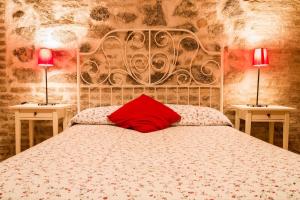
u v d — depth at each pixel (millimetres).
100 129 2398
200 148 1743
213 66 3174
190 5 3168
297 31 3197
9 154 3234
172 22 3176
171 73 3164
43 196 992
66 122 3090
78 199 973
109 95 3209
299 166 1342
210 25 3176
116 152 1637
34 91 3197
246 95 3215
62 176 1187
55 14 3168
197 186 1082
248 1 3170
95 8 3174
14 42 3160
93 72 3182
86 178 1166
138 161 1443
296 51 3211
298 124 3273
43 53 2934
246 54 3191
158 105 2643
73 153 1593
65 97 3209
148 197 988
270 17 3188
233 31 3182
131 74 3182
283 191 1031
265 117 2828
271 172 1246
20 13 3148
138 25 3178
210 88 3168
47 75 3186
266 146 1799
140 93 3199
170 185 1093
